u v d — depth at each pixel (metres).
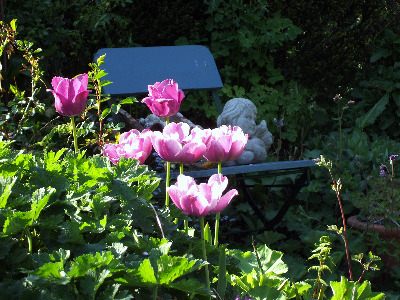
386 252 3.22
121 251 1.24
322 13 5.50
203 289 1.20
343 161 4.15
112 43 4.85
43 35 4.38
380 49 5.55
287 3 5.45
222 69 5.36
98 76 2.79
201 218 1.38
